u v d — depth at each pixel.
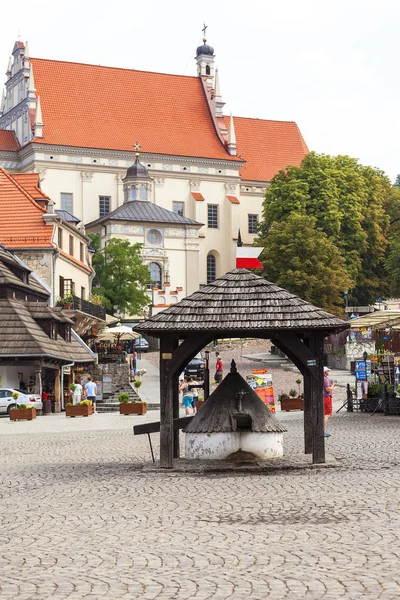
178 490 18.39
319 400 21.59
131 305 110.81
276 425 22.86
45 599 10.16
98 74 140.12
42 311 58.06
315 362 21.59
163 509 15.98
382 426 32.69
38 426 41.53
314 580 10.58
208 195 138.25
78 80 137.75
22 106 131.88
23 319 55.19
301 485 18.47
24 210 69.44
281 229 97.94
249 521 14.48
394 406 37.97
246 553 12.13
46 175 128.12
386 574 10.71
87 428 39.31
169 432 21.83
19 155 131.75
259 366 76.56
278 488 18.16
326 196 114.88
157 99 142.50
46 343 55.75
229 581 10.70
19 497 17.92
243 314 21.66
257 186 145.88
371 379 42.03
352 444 26.52
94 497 17.70
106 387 60.44
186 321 21.72
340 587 10.23
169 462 21.75
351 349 74.62
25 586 10.75
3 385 55.84
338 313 96.38
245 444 22.58
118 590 10.48
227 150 140.88
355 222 116.25
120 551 12.56
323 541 12.69
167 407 21.88
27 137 130.12
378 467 20.98
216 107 144.38
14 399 52.03
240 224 144.25
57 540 13.45
